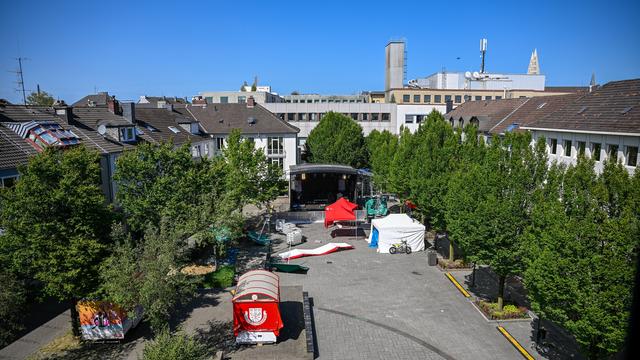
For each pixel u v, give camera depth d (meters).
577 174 17.59
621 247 14.92
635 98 32.78
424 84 119.19
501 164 24.27
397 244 35.84
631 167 29.80
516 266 22.62
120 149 36.91
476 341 21.80
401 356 20.50
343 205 40.50
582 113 36.56
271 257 33.97
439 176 32.25
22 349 20.56
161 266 19.20
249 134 64.12
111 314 20.97
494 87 107.69
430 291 27.98
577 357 20.14
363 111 90.00
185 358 16.25
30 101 94.94
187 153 28.52
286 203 55.38
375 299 26.78
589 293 15.48
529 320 23.89
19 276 19.70
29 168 18.91
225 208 28.20
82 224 19.61
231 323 23.42
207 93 121.12
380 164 50.38
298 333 22.48
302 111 90.19
